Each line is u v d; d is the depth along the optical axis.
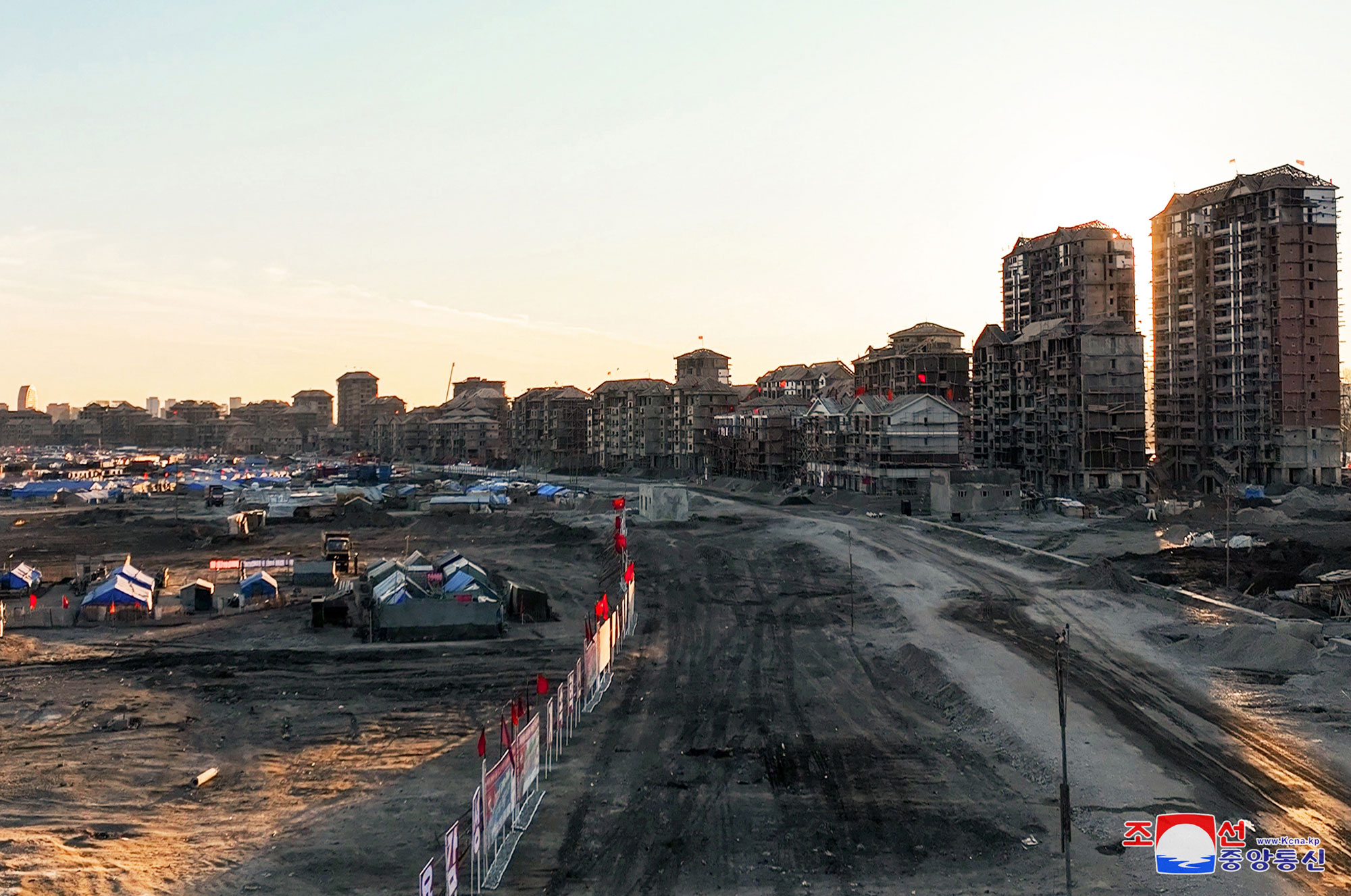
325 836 35.06
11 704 52.28
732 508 157.75
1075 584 81.06
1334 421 166.62
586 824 35.69
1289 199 167.25
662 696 52.34
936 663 56.09
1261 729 44.66
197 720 49.31
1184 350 181.25
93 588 84.31
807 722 47.69
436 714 50.22
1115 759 40.97
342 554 103.25
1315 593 70.81
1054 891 30.19
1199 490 174.25
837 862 32.56
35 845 33.38
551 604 79.94
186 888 30.83
